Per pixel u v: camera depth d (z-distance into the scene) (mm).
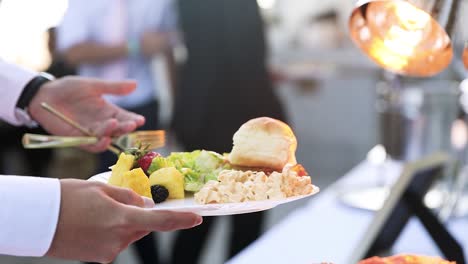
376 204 1989
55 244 1046
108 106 1671
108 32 2975
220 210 1093
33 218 1034
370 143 6137
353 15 1294
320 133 6238
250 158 1189
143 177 1125
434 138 2201
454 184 1975
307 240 1724
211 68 2959
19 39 3100
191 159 1227
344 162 6227
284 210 4684
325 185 5762
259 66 2994
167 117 3703
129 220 1026
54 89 1659
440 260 1231
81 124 1648
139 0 3002
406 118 2246
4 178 1061
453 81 2432
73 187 1059
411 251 1672
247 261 1583
